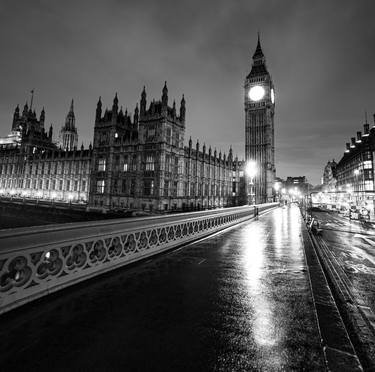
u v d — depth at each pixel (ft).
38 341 12.52
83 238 20.86
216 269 26.81
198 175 239.71
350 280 26.30
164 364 11.04
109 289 20.03
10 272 15.42
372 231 72.74
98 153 208.03
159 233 33.78
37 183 301.22
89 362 11.05
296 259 31.76
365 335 14.53
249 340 13.15
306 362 11.34
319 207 242.78
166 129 177.58
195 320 15.28
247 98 346.13
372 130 201.46
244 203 320.91
